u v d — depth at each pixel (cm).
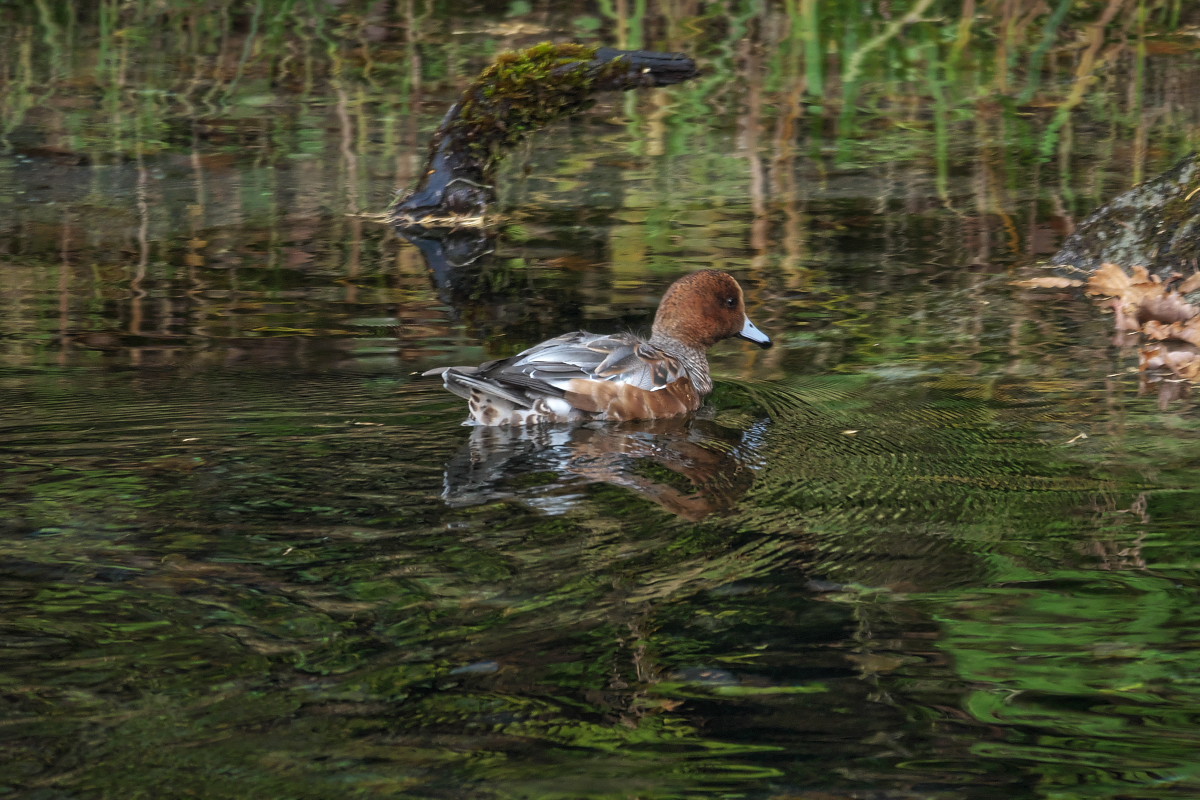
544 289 1493
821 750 614
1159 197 1568
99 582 782
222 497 915
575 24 2827
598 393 1130
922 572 807
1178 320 1356
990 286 1495
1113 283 1471
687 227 1752
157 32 2834
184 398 1119
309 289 1476
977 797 577
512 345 1288
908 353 1282
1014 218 1766
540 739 620
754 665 691
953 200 1862
